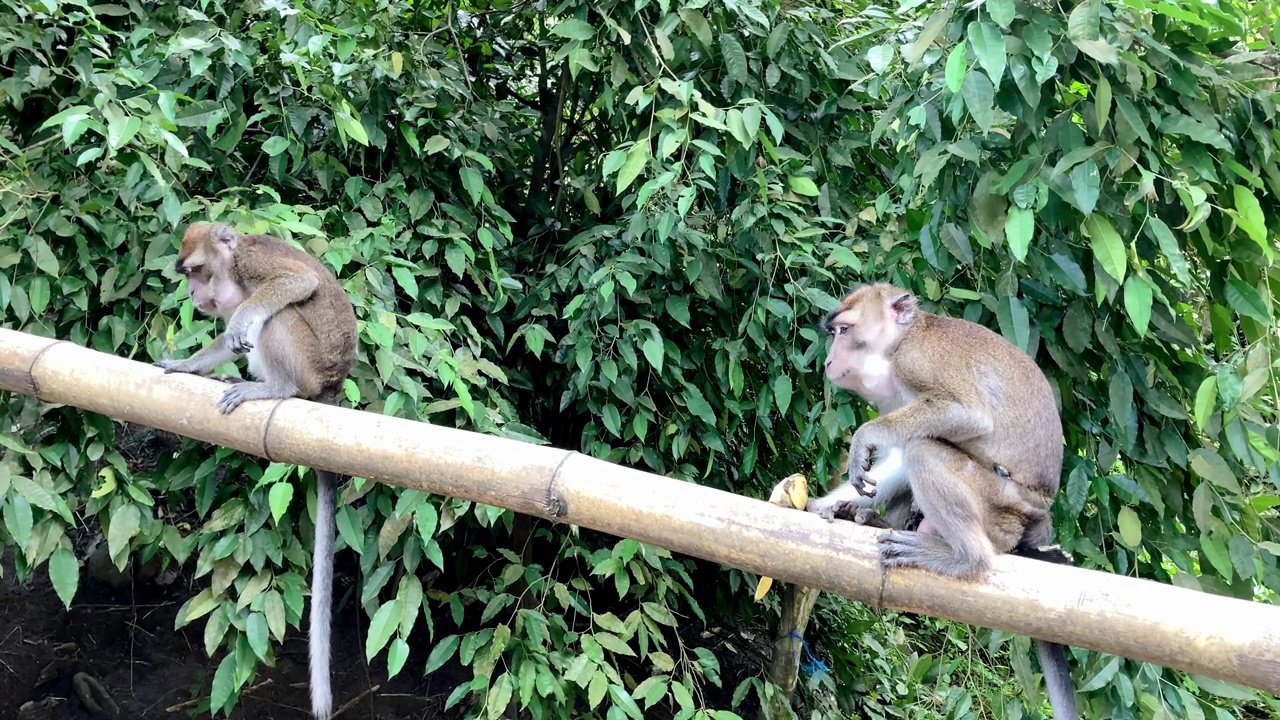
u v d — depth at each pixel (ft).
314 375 12.85
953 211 11.53
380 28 15.94
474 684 14.23
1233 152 11.06
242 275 13.04
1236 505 11.75
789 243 15.48
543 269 18.56
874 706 21.02
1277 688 6.61
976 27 9.27
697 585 23.03
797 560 8.29
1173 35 11.07
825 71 16.98
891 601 8.14
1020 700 13.93
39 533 12.51
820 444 16.12
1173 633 6.98
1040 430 9.97
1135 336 11.75
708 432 17.37
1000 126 12.18
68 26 14.57
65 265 13.61
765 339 16.31
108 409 10.69
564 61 18.15
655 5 16.16
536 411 19.98
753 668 22.02
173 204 12.23
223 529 13.56
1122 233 10.55
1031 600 7.62
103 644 21.62
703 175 15.66
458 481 9.04
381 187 15.71
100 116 12.13
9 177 13.14
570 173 19.39
